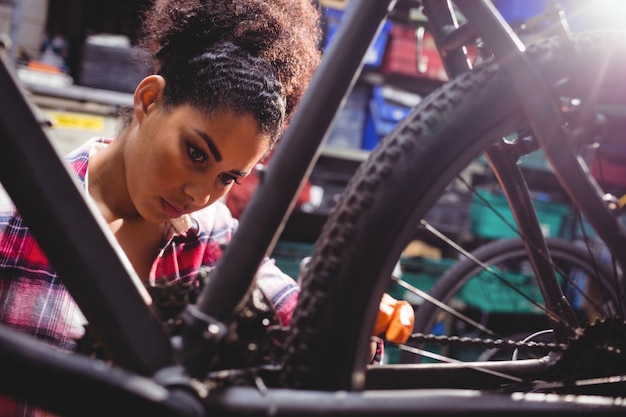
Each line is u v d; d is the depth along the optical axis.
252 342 0.54
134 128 0.79
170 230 0.89
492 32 0.61
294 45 0.79
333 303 0.53
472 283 2.24
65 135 2.25
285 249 2.47
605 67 0.64
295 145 0.53
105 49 2.38
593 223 0.64
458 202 2.75
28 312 0.76
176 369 0.48
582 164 0.63
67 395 0.40
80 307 0.50
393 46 2.82
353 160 2.91
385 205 0.54
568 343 0.76
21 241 0.76
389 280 0.55
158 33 0.80
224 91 0.70
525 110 0.60
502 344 0.89
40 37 2.65
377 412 0.47
